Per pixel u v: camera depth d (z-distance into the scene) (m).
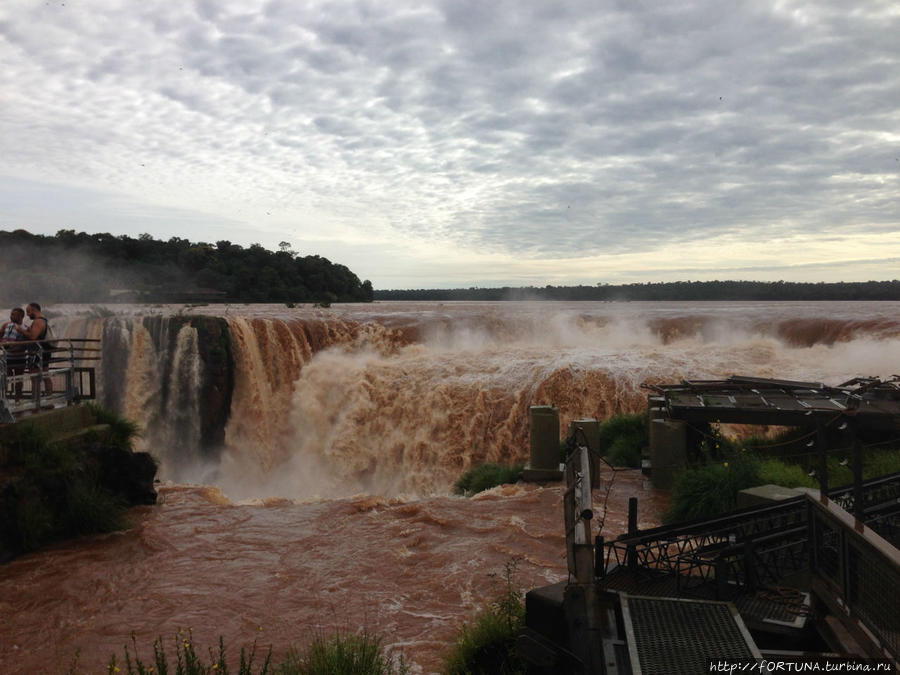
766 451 11.97
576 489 4.91
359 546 9.20
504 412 24.94
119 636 6.57
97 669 5.88
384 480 26.72
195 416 29.69
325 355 32.16
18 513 8.90
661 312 44.72
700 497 9.15
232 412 30.09
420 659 5.98
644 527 9.46
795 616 4.82
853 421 4.36
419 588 7.71
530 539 9.28
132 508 10.98
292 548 9.14
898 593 3.45
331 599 7.44
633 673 3.70
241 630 6.68
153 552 8.98
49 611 7.16
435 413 25.91
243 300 93.69
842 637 4.27
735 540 5.67
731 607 4.43
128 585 7.86
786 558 5.93
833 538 4.82
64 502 9.60
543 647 4.68
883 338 27.44
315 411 29.09
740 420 11.23
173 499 11.73
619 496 11.25
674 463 11.61
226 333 30.11
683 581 5.58
